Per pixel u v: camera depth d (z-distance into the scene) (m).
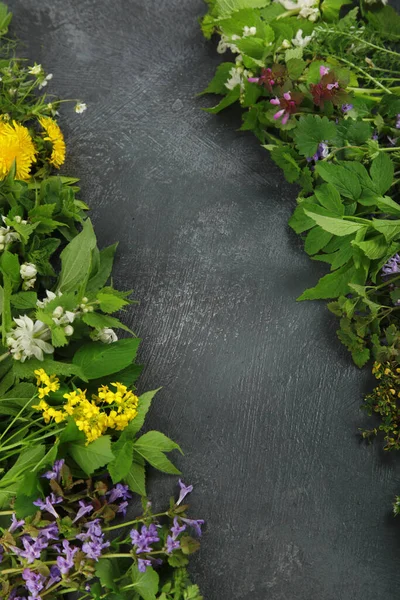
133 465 1.51
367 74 1.66
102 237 1.73
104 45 1.82
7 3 1.82
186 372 1.68
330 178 1.57
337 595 1.61
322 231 1.61
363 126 1.60
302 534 1.63
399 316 1.64
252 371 1.68
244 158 1.77
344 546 1.62
